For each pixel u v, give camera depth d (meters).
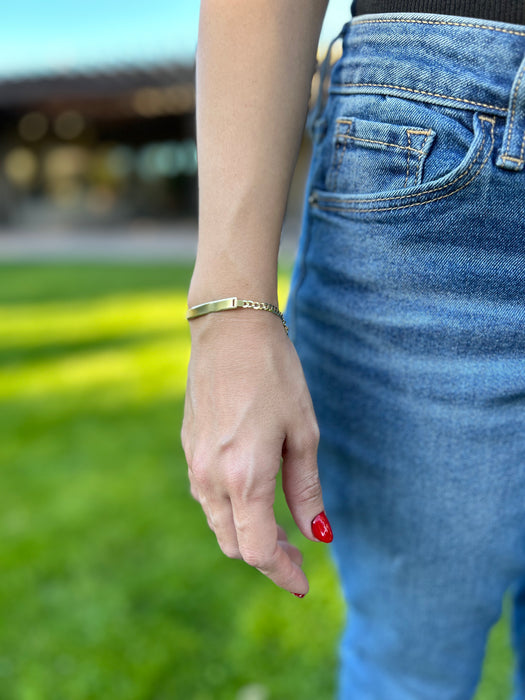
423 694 0.60
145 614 1.12
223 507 0.46
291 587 0.47
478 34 0.46
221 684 0.97
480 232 0.48
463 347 0.50
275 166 0.46
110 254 7.91
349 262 0.51
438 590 0.57
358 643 0.62
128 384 2.47
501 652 0.99
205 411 0.46
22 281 5.64
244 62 0.45
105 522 1.42
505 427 0.52
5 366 2.82
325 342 0.55
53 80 9.76
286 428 0.45
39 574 1.24
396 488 0.55
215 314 0.45
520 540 0.55
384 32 0.48
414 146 0.47
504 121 0.46
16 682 0.98
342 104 0.51
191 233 11.02
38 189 12.73
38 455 1.80
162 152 12.51
